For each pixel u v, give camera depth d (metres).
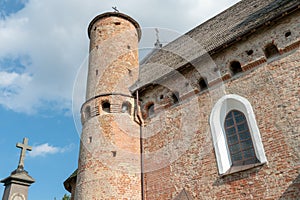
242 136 9.05
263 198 7.59
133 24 16.11
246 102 9.12
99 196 9.96
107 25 15.22
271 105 8.58
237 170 8.37
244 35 9.85
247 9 12.48
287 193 7.26
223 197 8.34
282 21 9.36
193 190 9.07
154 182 10.20
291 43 8.86
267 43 9.40
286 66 8.76
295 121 7.90
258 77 9.25
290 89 8.38
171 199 9.43
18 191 8.65
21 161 9.31
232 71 10.07
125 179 10.30
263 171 7.89
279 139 7.99
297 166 7.39
